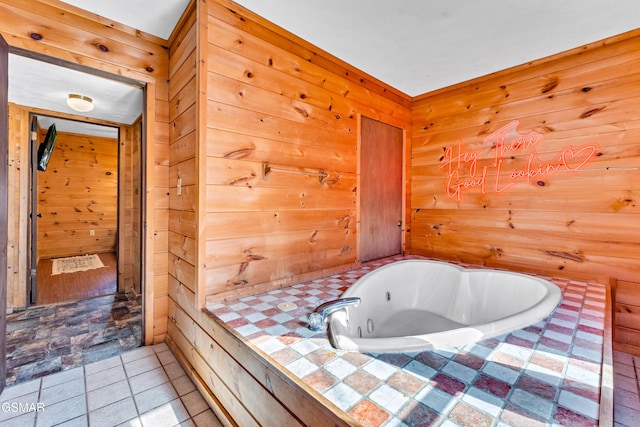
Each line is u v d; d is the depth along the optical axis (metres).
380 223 2.94
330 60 2.35
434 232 3.13
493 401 0.87
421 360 1.09
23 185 2.85
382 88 2.88
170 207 2.17
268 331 1.36
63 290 3.45
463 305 2.28
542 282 1.97
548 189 2.41
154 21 1.92
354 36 2.07
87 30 1.82
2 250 1.58
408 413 0.82
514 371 1.02
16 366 1.87
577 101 2.26
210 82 1.69
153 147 2.12
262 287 1.95
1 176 1.56
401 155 3.17
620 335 2.11
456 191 2.96
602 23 1.91
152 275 2.14
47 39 1.70
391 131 3.03
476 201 2.82
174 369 1.85
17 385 1.67
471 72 2.64
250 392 1.21
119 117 3.17
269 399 1.10
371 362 1.08
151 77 2.09
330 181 2.40
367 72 2.64
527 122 2.50
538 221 2.46
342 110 2.48
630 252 2.07
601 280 2.17
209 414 1.47
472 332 1.26
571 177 2.30
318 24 1.94
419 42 2.15
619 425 1.42
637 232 2.04
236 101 1.80
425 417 0.81
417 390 0.92
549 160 2.40
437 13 1.81
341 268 2.50
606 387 0.93
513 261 2.61
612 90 2.11
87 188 5.53
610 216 2.14
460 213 2.94
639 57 2.01
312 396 0.90
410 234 3.32
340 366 1.06
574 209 2.29
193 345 1.76
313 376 1.00
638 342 2.04
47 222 5.18
